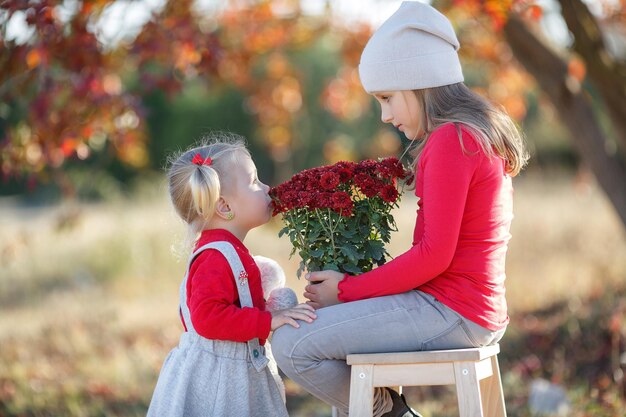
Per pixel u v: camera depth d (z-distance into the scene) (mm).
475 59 7750
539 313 7227
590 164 6023
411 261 2875
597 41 5625
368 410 2848
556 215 10273
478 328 2904
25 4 4512
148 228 11156
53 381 6336
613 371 5328
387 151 12273
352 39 8711
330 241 3096
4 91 5195
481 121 2922
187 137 25141
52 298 9539
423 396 5648
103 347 7391
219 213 3152
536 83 6062
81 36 5012
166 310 8852
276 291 3215
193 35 5570
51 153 5426
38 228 12711
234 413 3031
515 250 9195
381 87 3070
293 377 3004
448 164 2844
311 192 3035
